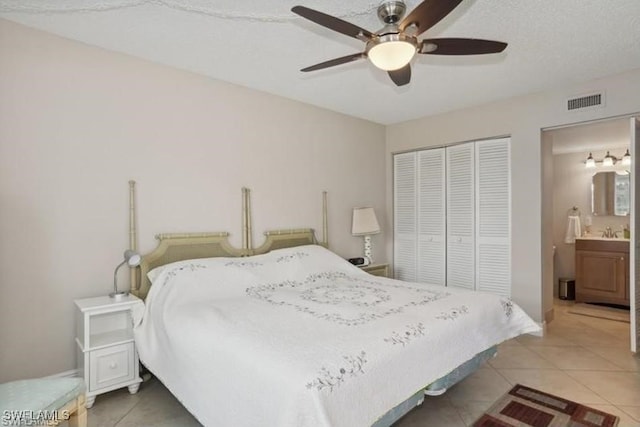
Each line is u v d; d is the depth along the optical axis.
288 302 2.35
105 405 2.27
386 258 4.96
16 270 2.30
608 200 5.05
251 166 3.49
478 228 4.08
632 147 3.04
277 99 3.69
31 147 2.36
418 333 1.83
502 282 3.89
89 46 2.58
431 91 3.57
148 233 2.85
